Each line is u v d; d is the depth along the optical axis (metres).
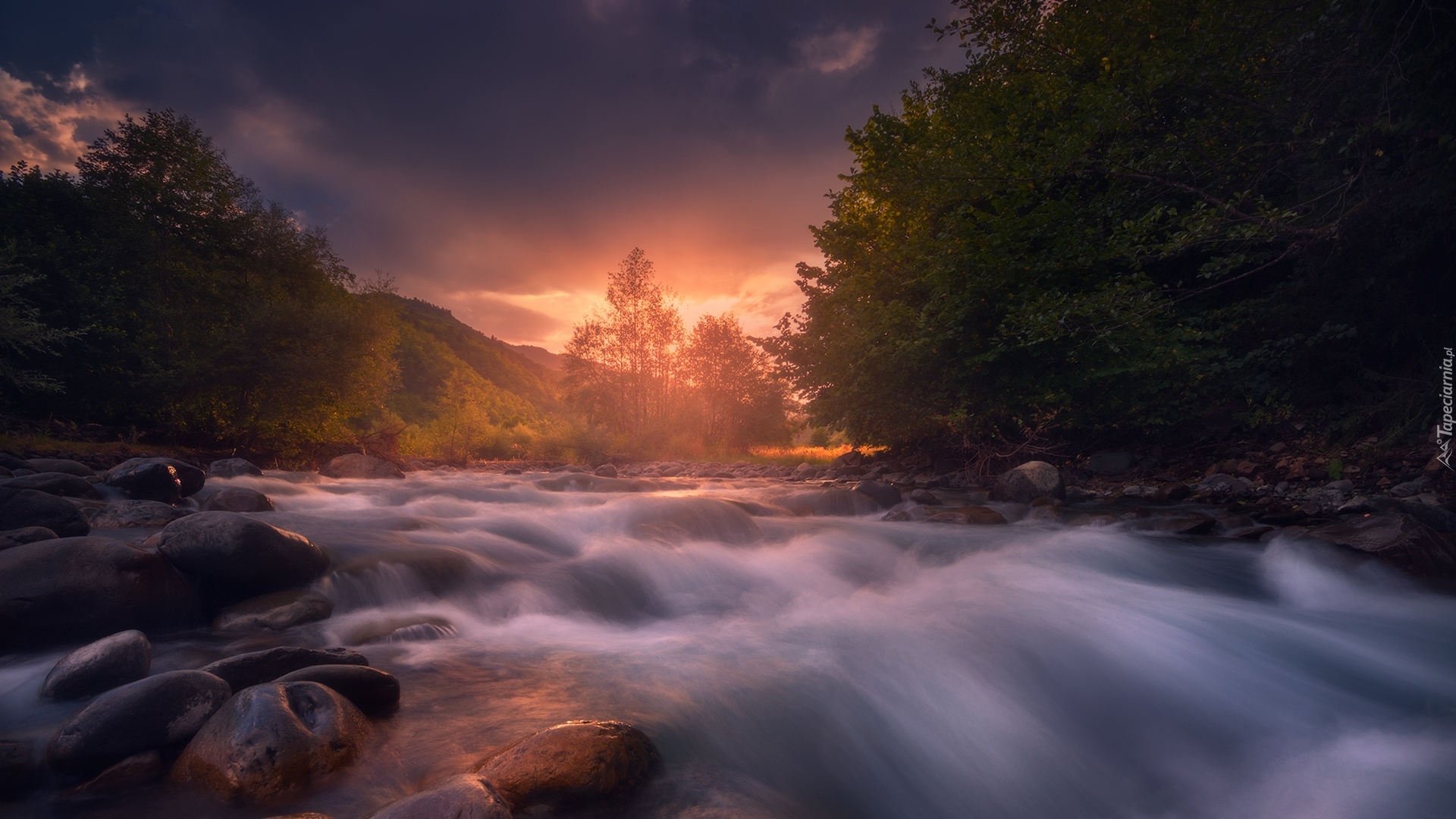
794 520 8.01
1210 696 3.23
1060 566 5.62
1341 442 9.53
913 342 11.88
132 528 5.59
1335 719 3.02
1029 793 2.52
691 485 13.14
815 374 15.46
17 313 12.85
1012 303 11.04
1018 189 10.38
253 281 21.59
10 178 17.67
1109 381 11.37
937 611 4.30
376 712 2.59
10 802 1.90
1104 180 11.26
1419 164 7.77
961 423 12.39
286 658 2.65
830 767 2.51
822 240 15.91
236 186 21.95
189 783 1.94
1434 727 2.90
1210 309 11.84
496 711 2.65
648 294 33.56
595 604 4.66
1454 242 8.13
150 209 19.86
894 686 3.14
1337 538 5.35
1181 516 7.14
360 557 4.71
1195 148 9.57
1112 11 10.81
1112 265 11.06
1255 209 9.34
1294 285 9.84
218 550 3.77
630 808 2.01
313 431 18.58
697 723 2.64
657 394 34.44
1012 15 12.53
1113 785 2.57
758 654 3.51
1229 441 11.06
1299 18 8.48
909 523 7.84
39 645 3.16
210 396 16.45
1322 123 8.53
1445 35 6.72
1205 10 9.61
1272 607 4.47
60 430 14.52
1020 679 3.29
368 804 1.92
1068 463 12.66
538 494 10.38
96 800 1.90
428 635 3.78
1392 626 4.09
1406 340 9.16
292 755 1.95
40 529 4.05
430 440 29.72
